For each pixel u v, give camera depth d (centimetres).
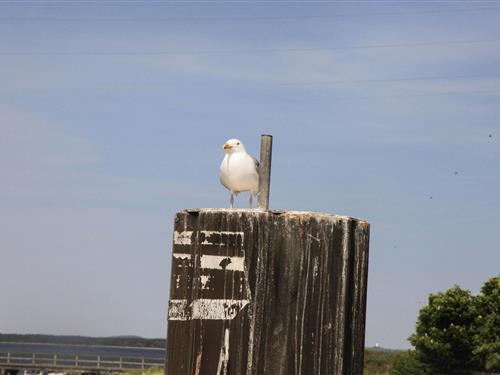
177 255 727
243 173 1151
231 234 703
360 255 718
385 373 5622
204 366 697
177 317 719
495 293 4594
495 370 4441
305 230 695
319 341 693
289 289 693
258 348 689
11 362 10700
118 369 10200
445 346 4525
